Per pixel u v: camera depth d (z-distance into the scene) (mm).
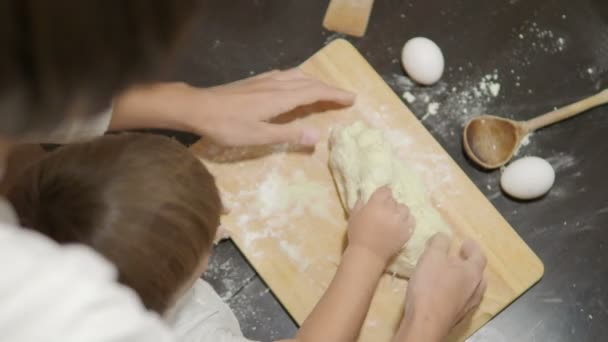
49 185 490
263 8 909
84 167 499
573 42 900
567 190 836
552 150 852
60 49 266
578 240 821
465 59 889
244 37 898
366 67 861
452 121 864
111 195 487
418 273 708
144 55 285
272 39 898
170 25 281
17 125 296
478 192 813
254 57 892
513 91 877
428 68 844
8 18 257
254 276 802
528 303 803
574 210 830
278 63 890
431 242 745
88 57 271
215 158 819
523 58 892
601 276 810
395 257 759
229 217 801
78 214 479
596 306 801
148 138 549
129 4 266
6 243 312
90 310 304
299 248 794
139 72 292
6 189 612
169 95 748
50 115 293
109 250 483
